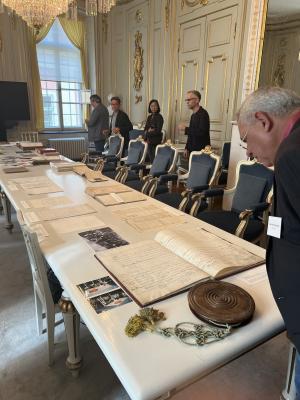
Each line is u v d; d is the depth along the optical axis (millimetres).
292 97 792
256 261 1162
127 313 870
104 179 2590
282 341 1681
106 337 780
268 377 1456
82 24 6426
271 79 3396
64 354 1567
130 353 729
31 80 6098
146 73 5730
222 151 4172
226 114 4219
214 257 1125
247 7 3691
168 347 750
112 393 1359
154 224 1581
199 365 702
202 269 1080
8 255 2623
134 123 6277
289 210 692
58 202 1938
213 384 1408
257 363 1537
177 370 685
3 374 1452
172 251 1217
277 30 3260
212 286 932
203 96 4570
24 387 1388
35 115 6297
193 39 4609
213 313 818
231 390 1383
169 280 1010
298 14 2969
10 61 5781
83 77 6715
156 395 641
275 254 765
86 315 865
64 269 1109
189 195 2441
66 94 6715
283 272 733
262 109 802
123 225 1567
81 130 6980
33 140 6234
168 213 1769
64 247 1294
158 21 5246
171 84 5184
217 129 4410
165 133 5098
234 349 753
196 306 849
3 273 2338
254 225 2090
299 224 685
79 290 978
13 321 1806
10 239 2938
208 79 4449
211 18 4230
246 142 892
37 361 1526
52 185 2357
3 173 2742
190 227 1545
